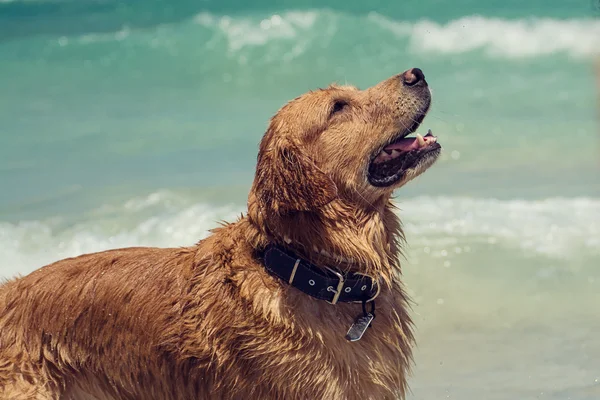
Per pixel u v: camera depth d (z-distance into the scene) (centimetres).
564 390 598
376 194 497
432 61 1686
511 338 675
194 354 484
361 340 481
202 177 1047
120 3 2120
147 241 870
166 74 1686
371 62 1714
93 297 502
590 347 652
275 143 490
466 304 730
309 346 469
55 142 1248
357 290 480
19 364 498
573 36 1689
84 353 502
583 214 883
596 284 745
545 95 1387
